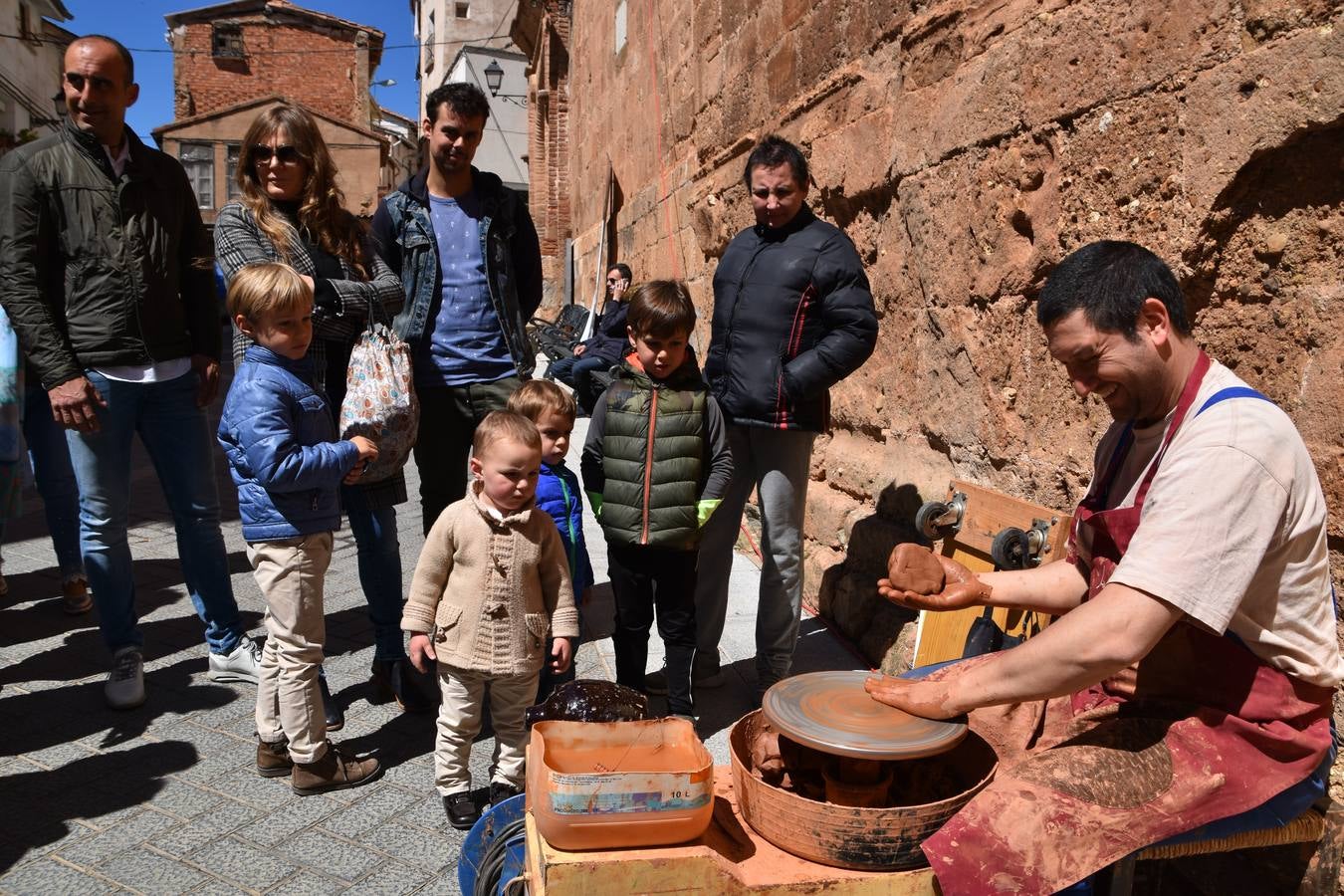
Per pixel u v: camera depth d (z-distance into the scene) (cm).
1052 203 334
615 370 365
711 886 179
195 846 289
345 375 374
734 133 686
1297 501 184
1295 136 240
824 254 363
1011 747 229
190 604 505
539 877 183
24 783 325
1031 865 180
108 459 374
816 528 536
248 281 306
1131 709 203
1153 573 178
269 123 343
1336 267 238
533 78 1992
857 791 196
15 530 650
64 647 446
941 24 407
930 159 417
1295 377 246
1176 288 195
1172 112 279
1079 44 317
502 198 410
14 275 349
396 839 296
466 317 398
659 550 352
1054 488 338
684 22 819
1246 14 253
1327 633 193
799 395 356
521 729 306
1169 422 197
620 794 178
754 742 216
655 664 418
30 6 3256
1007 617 289
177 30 3409
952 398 409
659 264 934
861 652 436
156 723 371
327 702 361
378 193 3312
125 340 371
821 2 533
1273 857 208
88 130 362
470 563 296
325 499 321
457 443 407
